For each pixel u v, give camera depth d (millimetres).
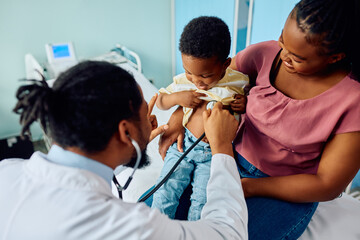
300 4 545
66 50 2465
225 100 791
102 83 494
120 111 519
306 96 661
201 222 549
